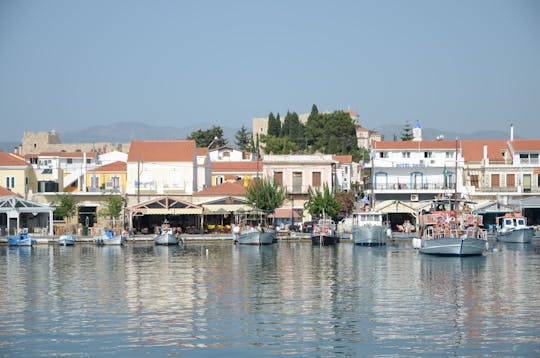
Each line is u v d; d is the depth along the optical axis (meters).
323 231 104.75
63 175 133.62
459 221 91.69
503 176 125.00
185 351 38.41
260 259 80.56
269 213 114.88
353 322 44.53
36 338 40.94
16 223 114.56
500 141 133.25
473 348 38.69
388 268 71.06
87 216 118.62
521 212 115.75
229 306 49.78
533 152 126.56
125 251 92.19
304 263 76.12
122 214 115.00
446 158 126.69
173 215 118.19
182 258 82.00
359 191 147.88
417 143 128.50
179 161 124.12
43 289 57.50
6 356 37.59
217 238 106.81
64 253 89.50
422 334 41.50
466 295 53.78
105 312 47.81
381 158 126.94
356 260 79.06
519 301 51.09
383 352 38.16
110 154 161.00
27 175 124.75
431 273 66.81
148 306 49.88
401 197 124.56
